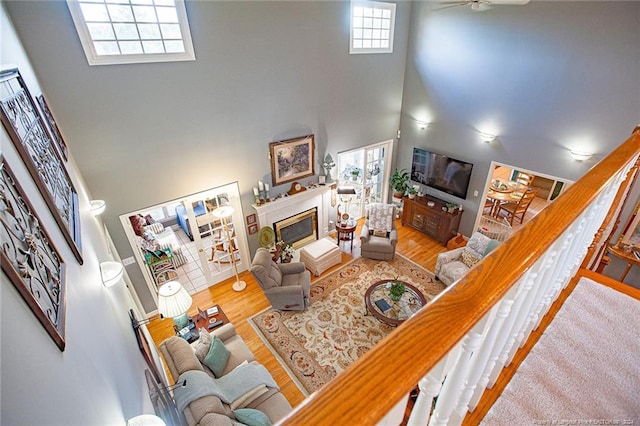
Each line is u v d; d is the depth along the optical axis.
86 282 1.57
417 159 6.80
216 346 3.40
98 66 3.45
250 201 5.36
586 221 1.30
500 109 5.22
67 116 3.45
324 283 5.38
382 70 6.10
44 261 0.97
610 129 4.14
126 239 4.35
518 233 0.81
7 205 0.82
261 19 4.32
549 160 4.86
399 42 6.07
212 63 4.16
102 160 3.82
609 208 1.73
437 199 6.68
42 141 1.76
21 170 1.17
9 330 0.60
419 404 0.65
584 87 4.23
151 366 2.66
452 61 5.63
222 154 4.74
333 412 0.40
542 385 1.22
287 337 4.39
